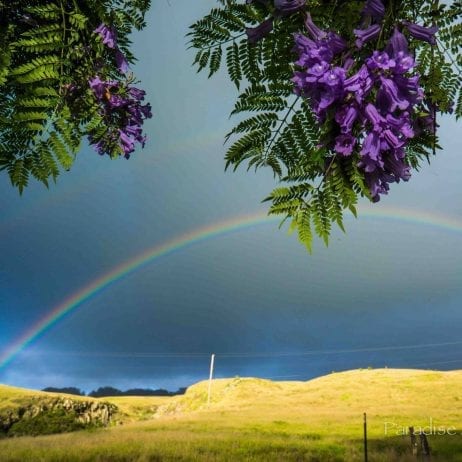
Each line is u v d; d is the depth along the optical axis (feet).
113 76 5.64
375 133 3.44
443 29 4.37
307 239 3.51
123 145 5.55
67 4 5.16
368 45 3.79
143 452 80.48
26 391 223.92
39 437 111.65
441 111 4.47
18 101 4.39
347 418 149.18
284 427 130.11
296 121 4.04
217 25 4.45
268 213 3.58
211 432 118.73
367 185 3.57
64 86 4.70
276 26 4.34
